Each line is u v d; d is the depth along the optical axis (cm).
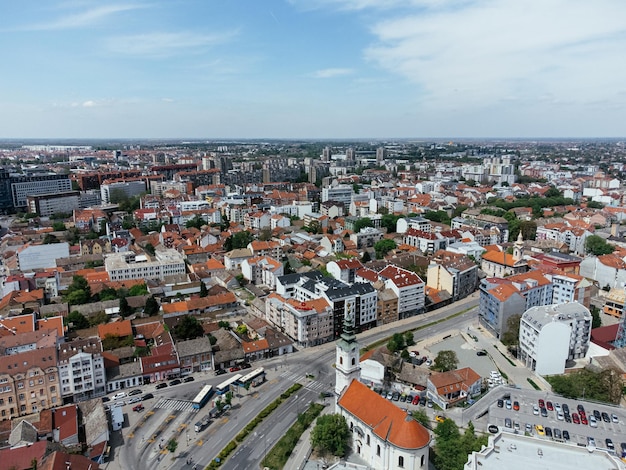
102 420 15725
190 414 17212
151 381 19412
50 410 16525
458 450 13750
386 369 19438
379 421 13788
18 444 14500
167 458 14888
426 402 17800
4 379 16538
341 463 12812
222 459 14788
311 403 17800
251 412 17362
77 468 13075
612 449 14762
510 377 19888
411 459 12800
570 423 16200
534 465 11581
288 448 15225
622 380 18450
